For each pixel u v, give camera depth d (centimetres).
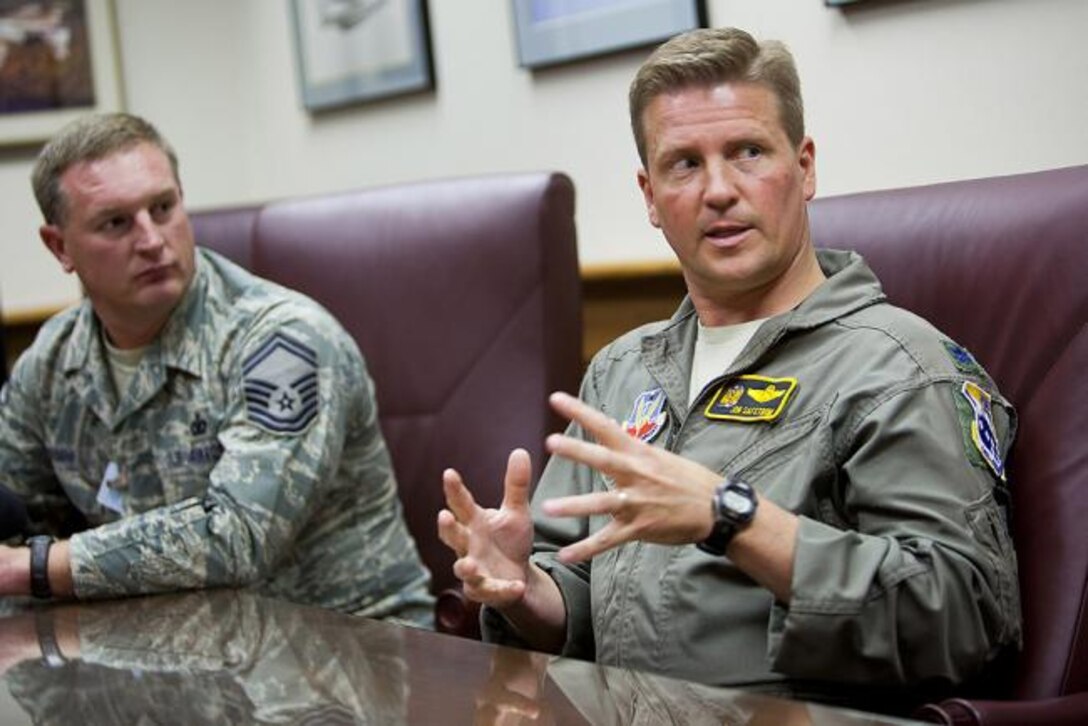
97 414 216
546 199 227
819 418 143
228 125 383
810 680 138
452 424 230
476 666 127
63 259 214
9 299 373
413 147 325
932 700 137
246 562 193
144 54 379
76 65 374
